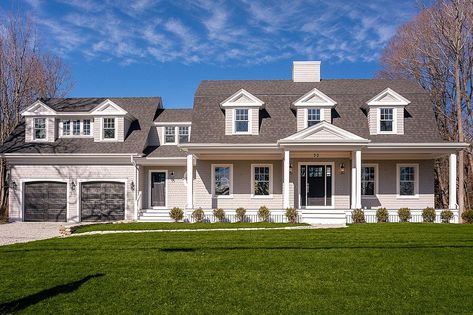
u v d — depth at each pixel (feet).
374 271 28.07
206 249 36.19
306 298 22.44
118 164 72.69
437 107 103.81
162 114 84.99
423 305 21.21
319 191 67.36
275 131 67.00
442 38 95.61
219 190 69.05
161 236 44.14
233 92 74.13
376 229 47.93
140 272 28.25
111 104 75.87
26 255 34.42
